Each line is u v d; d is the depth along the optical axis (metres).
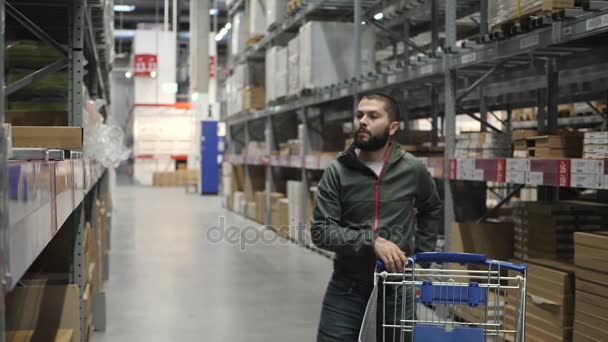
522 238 4.00
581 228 3.75
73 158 2.42
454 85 4.55
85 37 4.13
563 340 3.25
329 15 7.78
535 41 3.52
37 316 2.71
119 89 26.67
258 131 12.94
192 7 15.33
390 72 5.51
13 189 1.13
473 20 6.47
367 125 2.51
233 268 6.66
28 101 3.57
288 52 8.03
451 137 4.55
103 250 5.95
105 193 7.30
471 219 4.98
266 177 10.67
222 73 24.97
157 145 23.53
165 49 20.06
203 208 13.72
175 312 4.85
